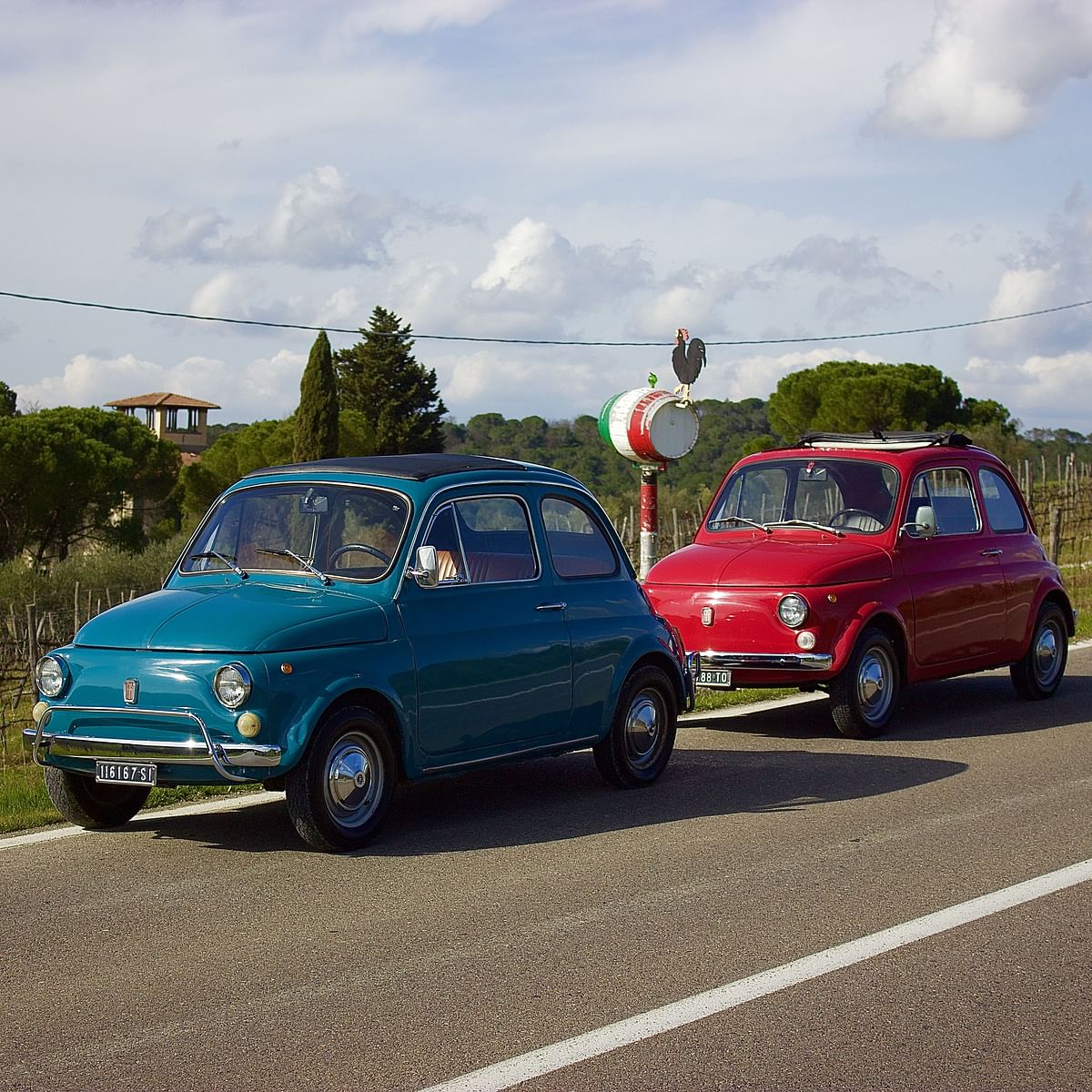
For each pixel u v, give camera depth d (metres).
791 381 64.81
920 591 11.13
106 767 7.04
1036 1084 4.32
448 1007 4.97
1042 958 5.52
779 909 6.18
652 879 6.70
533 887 6.57
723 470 64.00
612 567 8.93
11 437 48.12
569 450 74.06
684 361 14.16
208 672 6.81
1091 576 22.55
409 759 7.44
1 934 5.91
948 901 6.30
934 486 11.70
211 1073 4.40
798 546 11.17
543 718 8.14
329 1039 4.68
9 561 40.00
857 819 7.93
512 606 8.05
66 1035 4.74
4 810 8.18
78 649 7.22
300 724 6.88
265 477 8.30
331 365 62.56
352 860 7.10
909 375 62.28
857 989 5.16
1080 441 64.44
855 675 10.50
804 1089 4.28
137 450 57.50
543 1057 4.52
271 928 5.95
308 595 7.45
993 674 14.32
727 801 8.45
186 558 8.12
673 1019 4.84
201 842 7.46
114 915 6.16
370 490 7.91
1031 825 7.74
